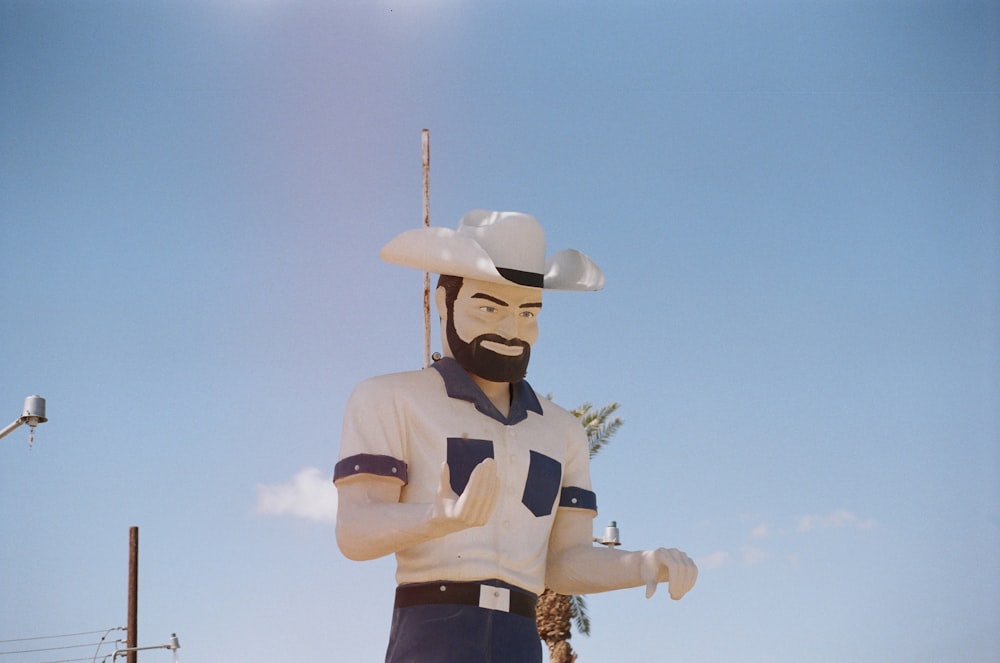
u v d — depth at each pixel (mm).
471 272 7621
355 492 7520
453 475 7574
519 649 7461
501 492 7656
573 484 8094
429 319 9117
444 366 7902
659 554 7586
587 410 24000
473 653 7348
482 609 7430
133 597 33750
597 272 8336
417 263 7777
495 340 7875
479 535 7527
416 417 7688
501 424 7801
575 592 7914
